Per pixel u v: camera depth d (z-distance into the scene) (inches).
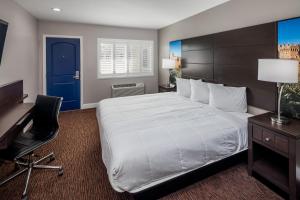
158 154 70.2
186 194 76.8
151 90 243.4
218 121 96.0
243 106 115.0
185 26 177.8
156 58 240.8
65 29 193.8
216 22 140.3
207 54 146.7
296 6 90.7
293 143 68.2
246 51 115.1
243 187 81.0
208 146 80.8
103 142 87.7
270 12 102.6
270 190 79.1
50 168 91.1
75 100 209.3
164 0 128.9
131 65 229.1
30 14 161.0
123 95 221.3
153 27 220.4
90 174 91.8
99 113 124.3
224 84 132.7
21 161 95.6
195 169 79.5
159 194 72.7
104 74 217.5
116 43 218.1
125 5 139.2
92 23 199.8
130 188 65.5
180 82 163.3
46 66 191.3
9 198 75.5
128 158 65.4
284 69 74.5
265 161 88.7
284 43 93.7
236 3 122.7
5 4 113.6
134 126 88.7
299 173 70.2
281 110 96.5
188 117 102.1
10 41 120.1
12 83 114.7
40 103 97.6
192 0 128.5
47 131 93.7
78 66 205.2
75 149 117.6
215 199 74.4
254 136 84.4
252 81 113.0
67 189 80.8
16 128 93.4
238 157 92.8
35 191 79.4
